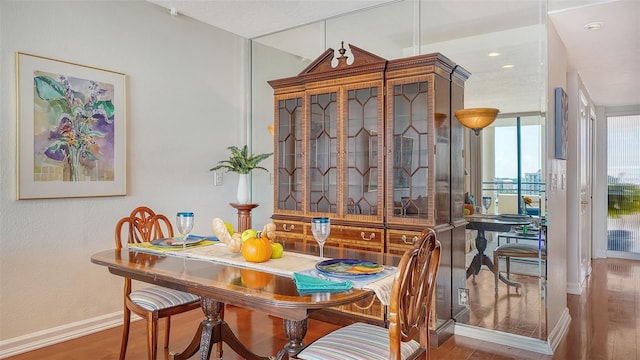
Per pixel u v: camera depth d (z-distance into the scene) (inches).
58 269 112.3
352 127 123.7
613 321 131.7
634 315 137.6
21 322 105.3
